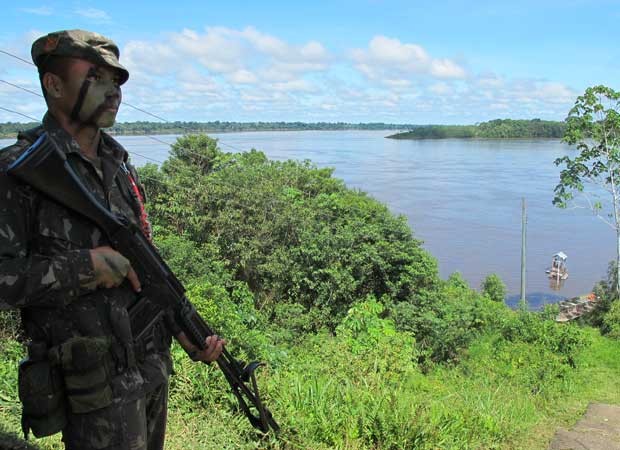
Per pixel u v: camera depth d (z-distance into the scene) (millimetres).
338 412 3744
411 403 4195
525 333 12375
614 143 22125
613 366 11281
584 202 65625
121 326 1455
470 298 18406
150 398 1646
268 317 14883
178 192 17969
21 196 1333
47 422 1368
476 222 52594
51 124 1453
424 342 12930
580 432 5688
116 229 1443
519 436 4965
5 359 3814
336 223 18219
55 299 1312
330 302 15578
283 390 3846
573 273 40062
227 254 17828
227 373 1956
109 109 1469
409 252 16016
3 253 1291
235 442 3166
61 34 1409
